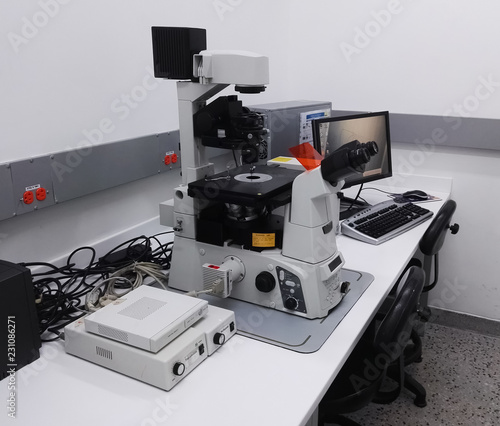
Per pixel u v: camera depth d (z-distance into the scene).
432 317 2.65
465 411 1.96
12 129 1.33
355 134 2.01
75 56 1.47
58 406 0.91
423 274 1.36
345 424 1.78
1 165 1.27
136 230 1.81
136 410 0.90
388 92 2.46
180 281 1.35
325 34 2.54
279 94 2.65
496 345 2.44
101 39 1.55
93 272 1.42
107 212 1.69
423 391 1.99
